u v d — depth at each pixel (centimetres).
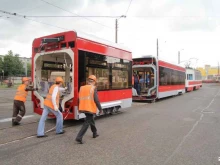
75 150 589
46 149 596
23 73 8562
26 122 945
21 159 524
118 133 767
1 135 732
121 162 507
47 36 931
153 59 1806
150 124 920
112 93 1092
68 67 1031
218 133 773
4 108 1372
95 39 962
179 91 2550
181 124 922
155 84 1803
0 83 5528
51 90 739
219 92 3238
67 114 862
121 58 1181
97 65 966
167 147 616
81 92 669
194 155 555
